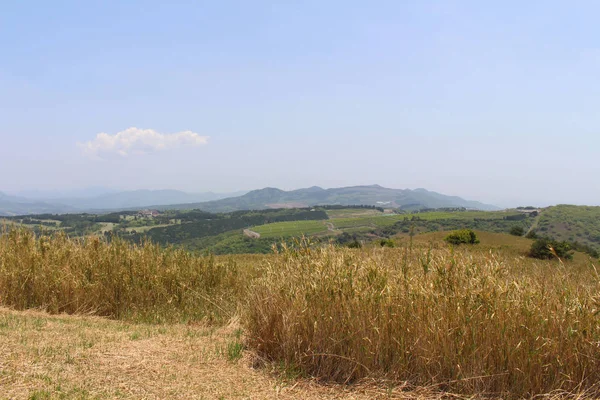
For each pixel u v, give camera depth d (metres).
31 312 7.37
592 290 4.74
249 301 5.70
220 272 9.84
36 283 7.87
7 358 4.29
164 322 7.43
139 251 9.47
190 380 4.32
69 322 6.68
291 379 4.54
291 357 4.86
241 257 23.27
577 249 24.98
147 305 8.12
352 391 4.34
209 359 5.06
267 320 5.18
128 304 8.03
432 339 4.46
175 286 8.76
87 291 7.96
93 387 3.85
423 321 4.57
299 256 5.84
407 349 4.53
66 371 4.17
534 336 4.29
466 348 4.38
